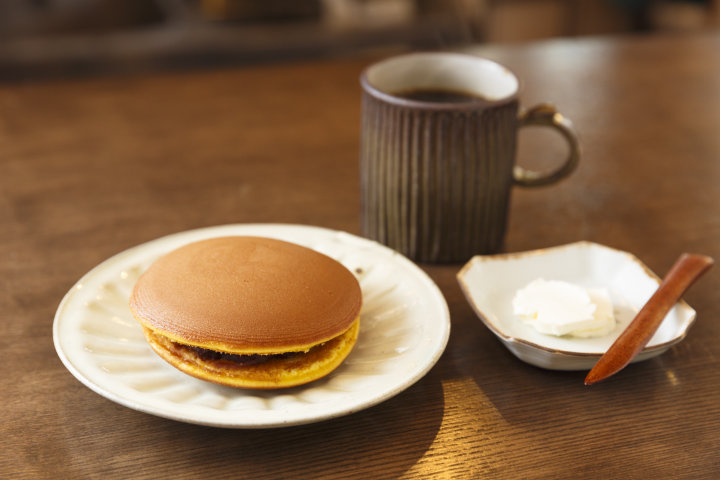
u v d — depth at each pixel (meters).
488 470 0.42
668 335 0.47
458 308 0.51
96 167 0.65
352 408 0.41
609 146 0.70
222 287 0.44
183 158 0.67
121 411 0.44
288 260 0.46
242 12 1.30
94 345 0.44
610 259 0.52
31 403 0.44
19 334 0.48
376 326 0.48
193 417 0.40
